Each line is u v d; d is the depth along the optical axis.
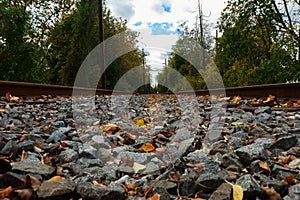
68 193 0.96
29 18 13.09
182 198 1.02
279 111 3.15
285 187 1.03
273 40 12.55
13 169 1.09
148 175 1.24
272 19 12.24
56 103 4.56
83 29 18.30
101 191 0.96
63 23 18.97
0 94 4.68
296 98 4.29
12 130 2.07
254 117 2.82
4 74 12.64
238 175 1.19
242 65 13.60
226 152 1.52
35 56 13.35
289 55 11.59
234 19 12.97
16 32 12.34
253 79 12.48
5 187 0.97
